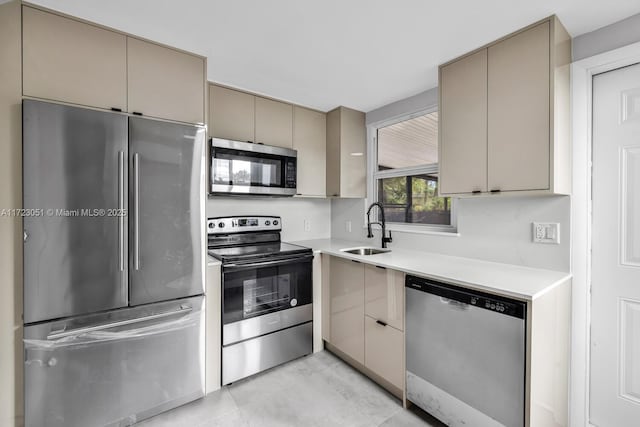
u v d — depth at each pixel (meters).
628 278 1.51
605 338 1.57
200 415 1.76
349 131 2.82
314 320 2.48
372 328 2.04
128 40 1.63
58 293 1.44
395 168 2.79
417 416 1.75
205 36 1.66
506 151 1.60
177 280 1.77
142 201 1.65
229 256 2.05
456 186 1.84
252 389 2.01
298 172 2.72
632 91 1.49
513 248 1.86
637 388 1.49
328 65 1.99
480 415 1.43
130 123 1.61
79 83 1.50
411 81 2.23
